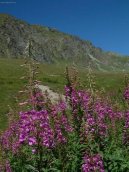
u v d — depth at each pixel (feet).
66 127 43.29
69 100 45.44
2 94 168.66
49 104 39.47
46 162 38.11
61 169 38.47
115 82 224.33
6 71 248.32
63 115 44.70
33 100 37.55
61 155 38.68
